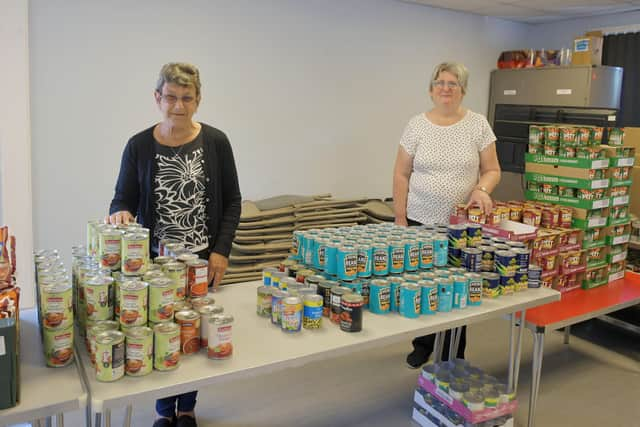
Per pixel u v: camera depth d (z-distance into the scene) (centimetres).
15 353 125
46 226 354
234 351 161
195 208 220
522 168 536
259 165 435
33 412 126
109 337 140
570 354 355
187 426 231
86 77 352
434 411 253
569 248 298
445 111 285
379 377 312
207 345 159
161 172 214
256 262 391
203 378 143
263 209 414
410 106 516
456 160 282
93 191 367
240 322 185
